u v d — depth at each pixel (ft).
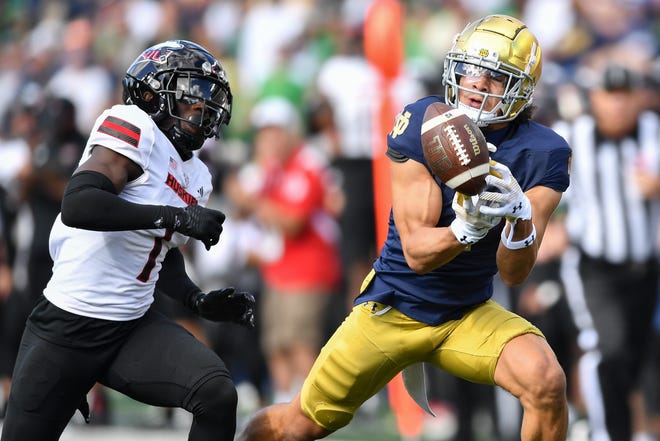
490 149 49.70
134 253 50.11
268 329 100.27
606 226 81.92
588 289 82.02
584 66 117.70
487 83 51.13
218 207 105.70
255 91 131.44
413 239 49.42
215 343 98.89
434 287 52.80
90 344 50.26
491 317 53.06
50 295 50.44
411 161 50.83
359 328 54.65
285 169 99.45
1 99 154.61
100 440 91.40
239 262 101.71
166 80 50.60
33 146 95.96
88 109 141.90
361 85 104.37
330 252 100.42
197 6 146.10
